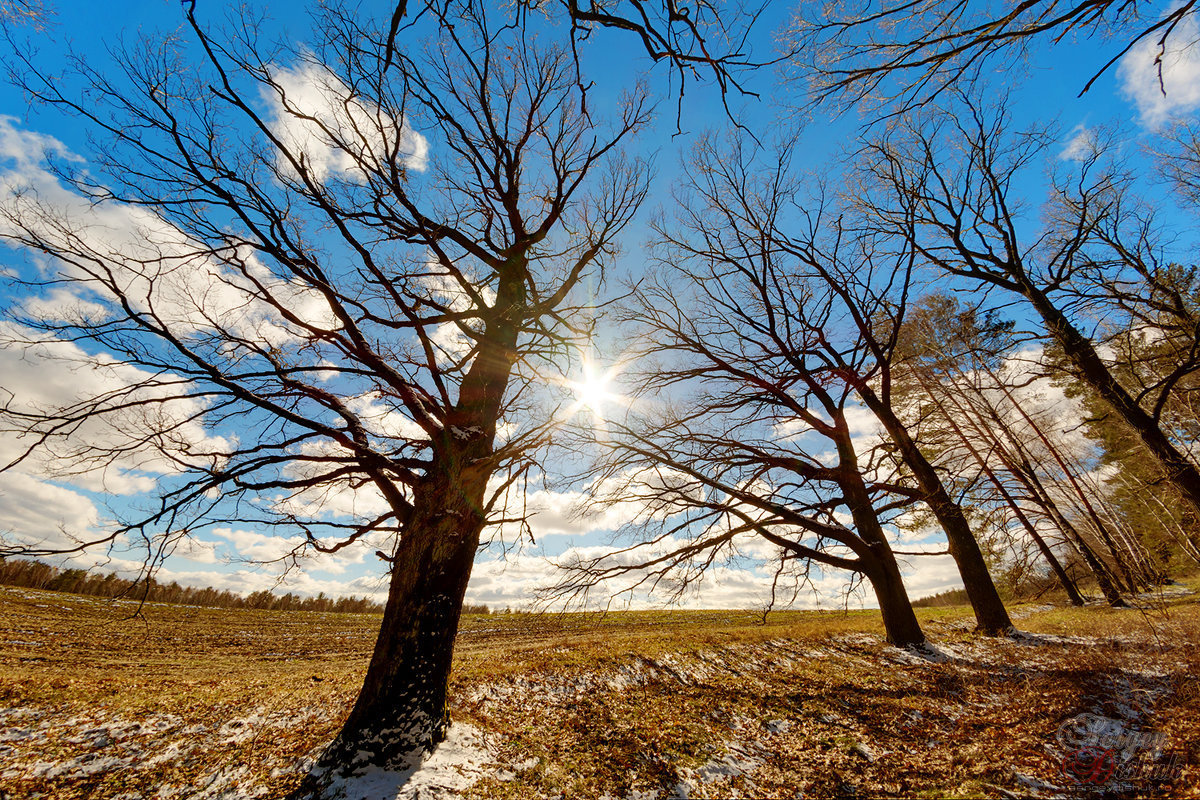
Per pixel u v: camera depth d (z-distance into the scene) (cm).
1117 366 1115
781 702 877
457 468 665
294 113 726
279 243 688
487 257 825
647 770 628
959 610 2345
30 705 682
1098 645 1160
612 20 327
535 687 890
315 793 509
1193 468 967
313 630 2891
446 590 616
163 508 563
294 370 639
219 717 712
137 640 2022
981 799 515
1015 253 1255
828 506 1345
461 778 534
